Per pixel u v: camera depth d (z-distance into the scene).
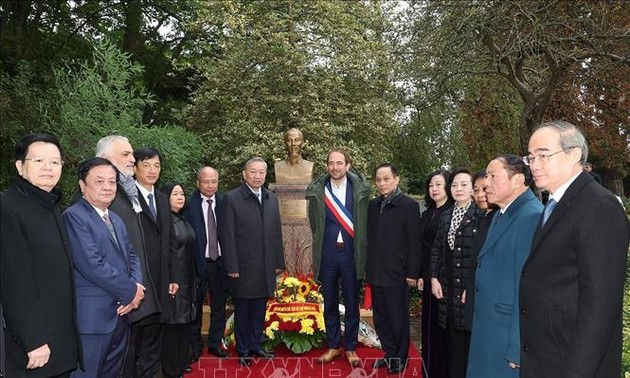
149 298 3.80
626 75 10.01
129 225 3.80
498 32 8.76
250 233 5.16
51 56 14.58
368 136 11.58
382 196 5.02
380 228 4.92
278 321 5.58
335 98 11.26
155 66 16.59
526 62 10.71
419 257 4.75
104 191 3.29
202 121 11.86
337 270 5.23
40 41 14.58
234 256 5.09
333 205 5.19
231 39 11.39
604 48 8.39
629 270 6.84
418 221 4.81
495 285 2.83
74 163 8.76
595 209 2.21
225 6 11.26
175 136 9.27
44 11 14.27
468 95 12.15
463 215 3.99
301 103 10.95
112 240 3.34
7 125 10.29
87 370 3.17
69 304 2.91
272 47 10.89
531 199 2.88
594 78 10.14
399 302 4.89
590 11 8.66
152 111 15.70
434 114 13.10
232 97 11.09
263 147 10.27
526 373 2.38
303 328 5.48
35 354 2.65
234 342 5.84
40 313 2.70
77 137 8.67
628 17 8.97
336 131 10.73
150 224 4.07
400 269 4.86
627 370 4.21
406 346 4.93
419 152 13.73
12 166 12.01
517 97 11.84
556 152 2.36
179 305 4.47
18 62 11.58
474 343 2.93
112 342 3.34
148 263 3.99
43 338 2.68
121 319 3.43
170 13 16.06
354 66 11.16
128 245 3.55
